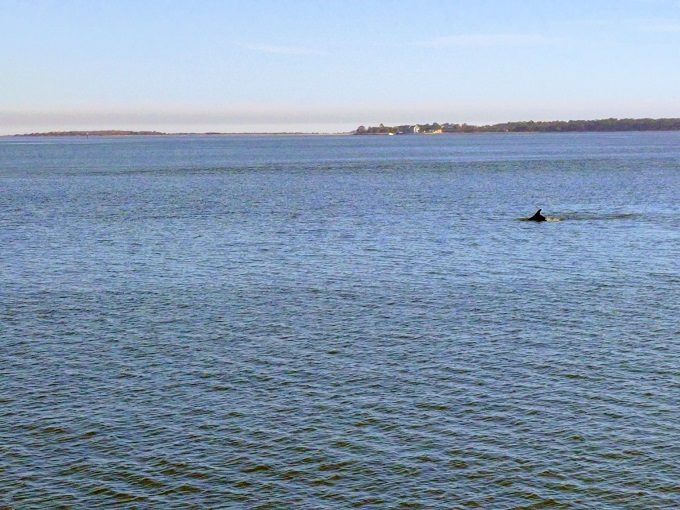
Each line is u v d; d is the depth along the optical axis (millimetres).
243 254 77688
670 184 151375
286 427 36938
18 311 56312
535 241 83438
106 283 65000
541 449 34750
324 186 156750
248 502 31156
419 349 47406
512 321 53000
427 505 30891
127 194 141250
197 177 186500
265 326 52438
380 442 35469
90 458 34312
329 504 31000
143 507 30844
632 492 31609
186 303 58375
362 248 80312
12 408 39188
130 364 45281
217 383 42250
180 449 35000
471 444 35219
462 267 70375
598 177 171875
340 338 49688
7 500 31281
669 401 39344
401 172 197125
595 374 42969
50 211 114188
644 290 61062
